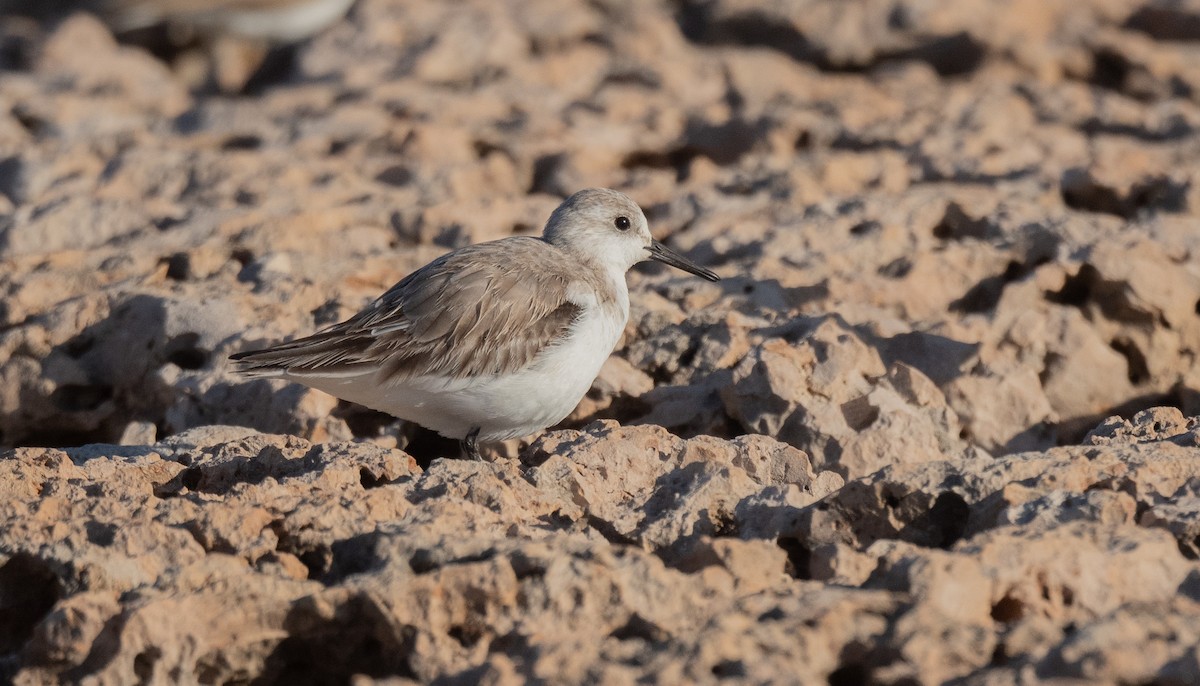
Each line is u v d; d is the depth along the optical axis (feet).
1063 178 60.59
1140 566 27.37
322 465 33.94
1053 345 46.19
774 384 41.04
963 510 31.22
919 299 49.62
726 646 24.31
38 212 58.18
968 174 63.67
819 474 35.81
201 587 27.61
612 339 39.14
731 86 85.56
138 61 95.76
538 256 38.42
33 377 46.19
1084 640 23.86
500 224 57.16
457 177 64.28
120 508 30.89
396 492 31.76
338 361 35.99
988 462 31.99
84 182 64.08
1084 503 29.96
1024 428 43.04
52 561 28.55
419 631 26.48
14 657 27.25
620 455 35.60
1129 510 29.84
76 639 26.53
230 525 29.99
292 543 30.17
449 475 33.47
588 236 40.42
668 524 32.24
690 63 87.71
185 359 46.01
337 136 72.13
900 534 31.27
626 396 43.68
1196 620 24.53
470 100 78.79
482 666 24.67
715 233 56.03
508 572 26.89
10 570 28.99
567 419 43.45
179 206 59.77
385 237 55.57
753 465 35.78
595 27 95.81
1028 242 51.29
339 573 29.32
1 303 48.65
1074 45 92.58
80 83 87.86
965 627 24.89
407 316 36.58
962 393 43.21
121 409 46.52
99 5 101.76
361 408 42.47
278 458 34.96
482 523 30.73
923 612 25.16
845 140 71.51
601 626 26.68
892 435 39.58
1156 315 47.83
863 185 63.87
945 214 56.03
